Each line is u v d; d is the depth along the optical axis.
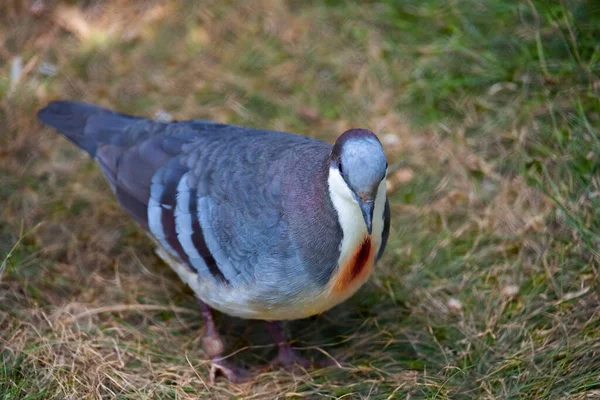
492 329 8.91
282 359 9.08
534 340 8.62
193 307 9.62
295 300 7.98
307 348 9.02
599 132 10.18
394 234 10.05
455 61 11.79
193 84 12.05
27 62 12.06
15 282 9.47
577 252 9.27
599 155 9.74
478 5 12.11
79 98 11.82
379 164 7.30
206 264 8.27
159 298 9.69
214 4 12.80
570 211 9.57
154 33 12.56
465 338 8.91
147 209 8.73
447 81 11.57
